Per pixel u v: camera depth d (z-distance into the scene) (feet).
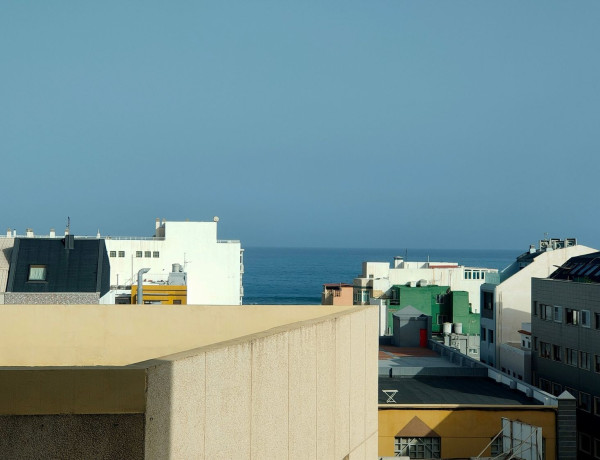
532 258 337.11
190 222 444.96
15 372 25.70
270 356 37.29
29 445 25.58
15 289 234.38
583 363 207.92
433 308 433.89
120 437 26.08
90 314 48.93
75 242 250.37
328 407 46.44
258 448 35.94
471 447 140.05
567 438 140.15
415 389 168.04
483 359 293.43
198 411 30.17
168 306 49.83
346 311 53.26
